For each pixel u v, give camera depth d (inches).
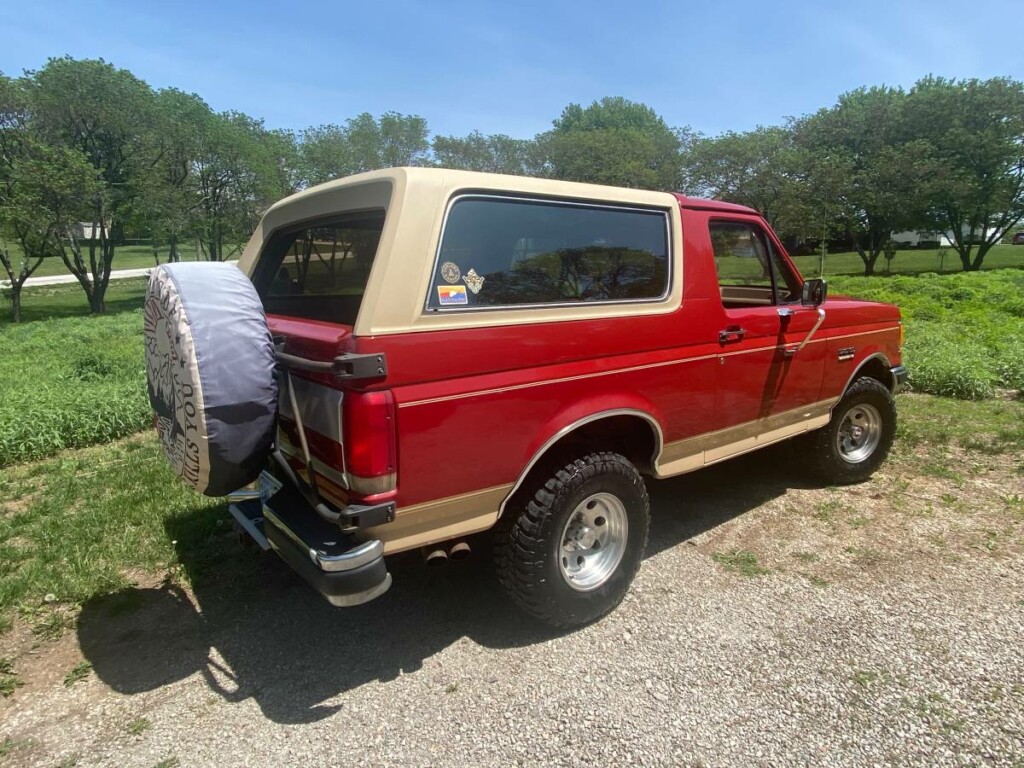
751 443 158.1
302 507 112.5
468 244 104.3
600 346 119.9
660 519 172.6
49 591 138.6
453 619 130.1
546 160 1664.6
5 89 885.2
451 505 105.0
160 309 101.9
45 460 232.4
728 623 126.1
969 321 501.0
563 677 112.0
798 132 1489.9
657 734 98.7
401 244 95.9
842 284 907.4
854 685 108.1
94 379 360.8
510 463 109.6
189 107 1128.2
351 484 96.3
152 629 128.3
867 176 1277.1
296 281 139.8
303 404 105.7
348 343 93.5
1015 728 98.2
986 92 1285.7
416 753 96.0
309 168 1391.5
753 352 150.2
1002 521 167.5
